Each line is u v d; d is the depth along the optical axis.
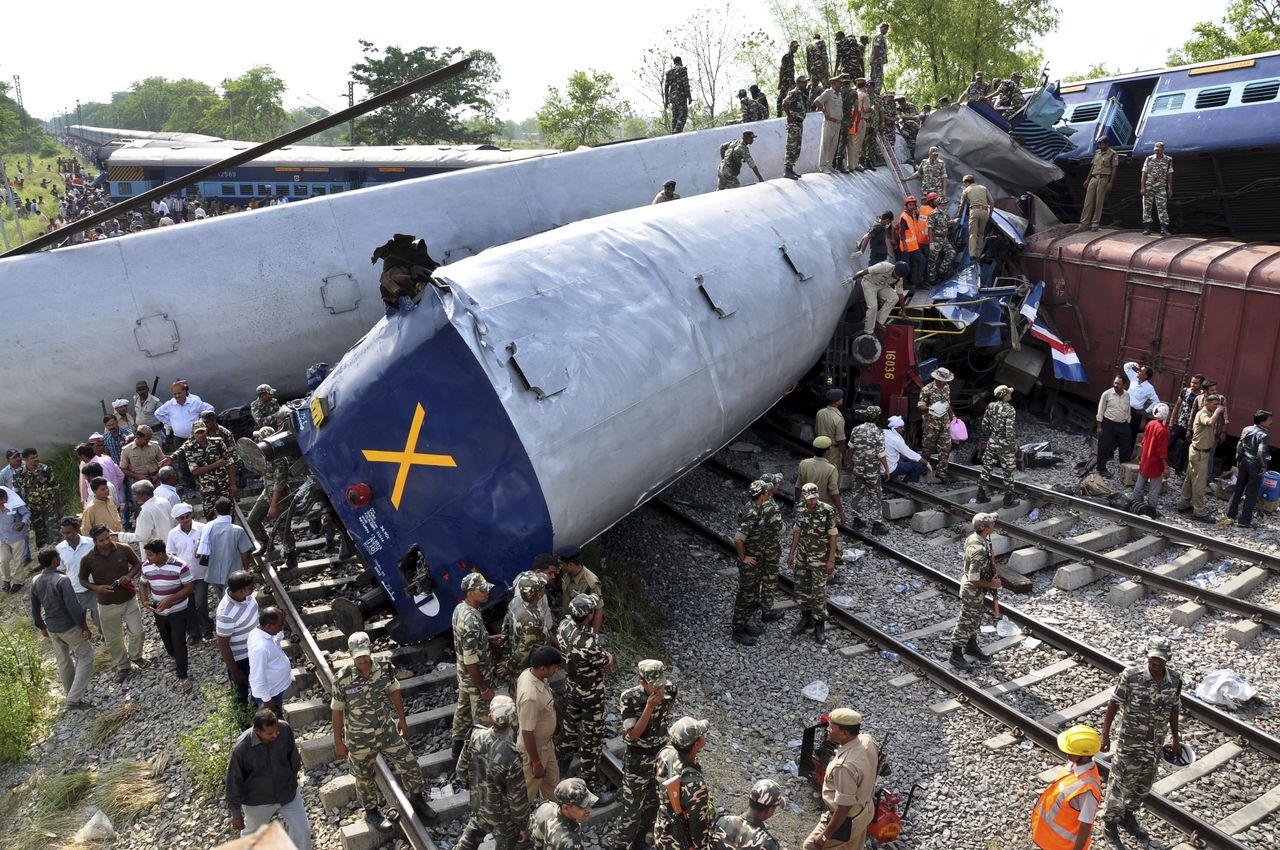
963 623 9.05
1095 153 17.28
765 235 12.12
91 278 11.98
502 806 5.77
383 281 8.41
